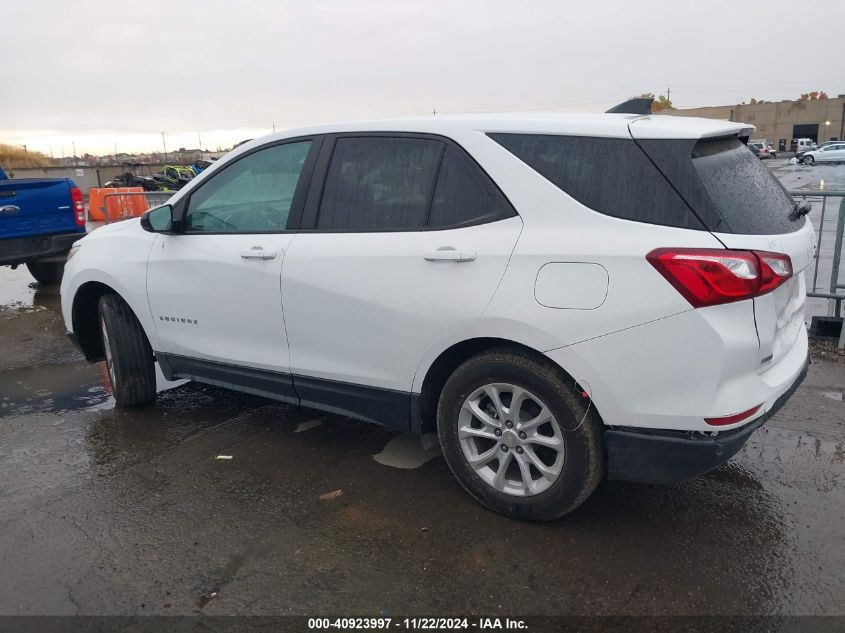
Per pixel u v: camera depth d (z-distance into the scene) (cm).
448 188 314
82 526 319
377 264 323
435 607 258
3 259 809
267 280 363
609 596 262
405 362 324
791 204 324
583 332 273
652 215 269
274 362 375
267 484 355
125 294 437
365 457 385
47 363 590
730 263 253
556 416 288
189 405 474
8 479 369
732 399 260
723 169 285
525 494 305
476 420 318
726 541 296
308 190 357
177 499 342
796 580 269
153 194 1652
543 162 293
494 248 292
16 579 280
